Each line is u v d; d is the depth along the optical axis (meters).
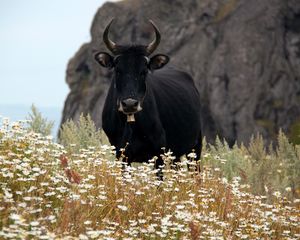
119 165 29.94
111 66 38.56
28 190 24.33
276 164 46.47
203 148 48.66
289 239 28.06
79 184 25.58
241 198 31.44
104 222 24.58
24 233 20.45
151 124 38.31
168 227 25.70
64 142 42.72
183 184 30.53
